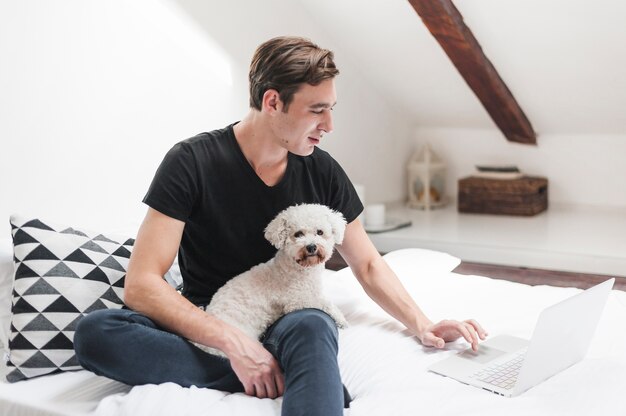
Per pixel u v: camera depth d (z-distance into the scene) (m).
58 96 2.23
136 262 1.59
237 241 1.74
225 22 2.78
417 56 3.35
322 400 1.31
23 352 1.67
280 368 1.48
